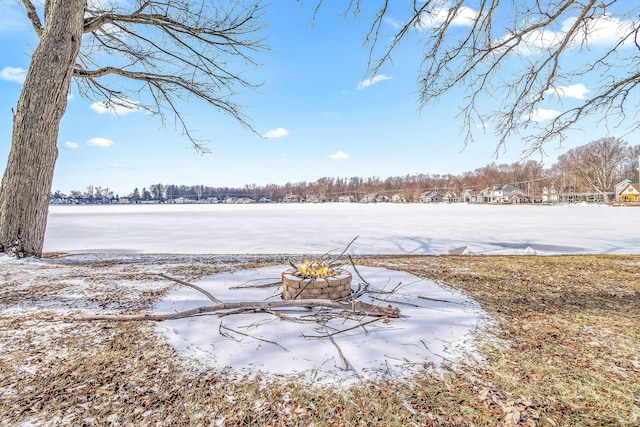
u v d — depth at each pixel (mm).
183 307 3742
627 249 9625
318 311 3598
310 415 1937
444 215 27297
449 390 2176
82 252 8523
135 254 7555
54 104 6062
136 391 2156
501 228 16156
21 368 2408
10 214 5914
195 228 17188
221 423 1873
